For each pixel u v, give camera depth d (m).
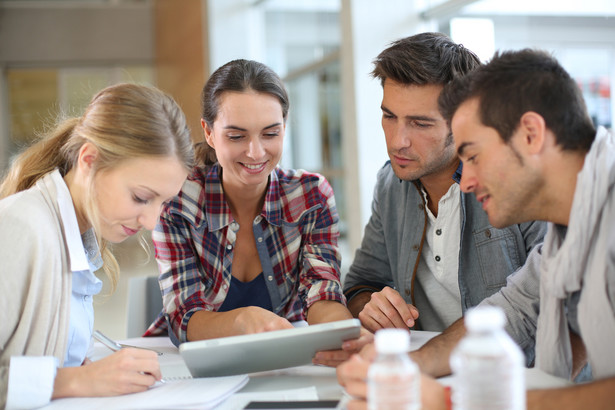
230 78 1.67
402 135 1.63
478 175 1.14
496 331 0.78
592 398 0.93
